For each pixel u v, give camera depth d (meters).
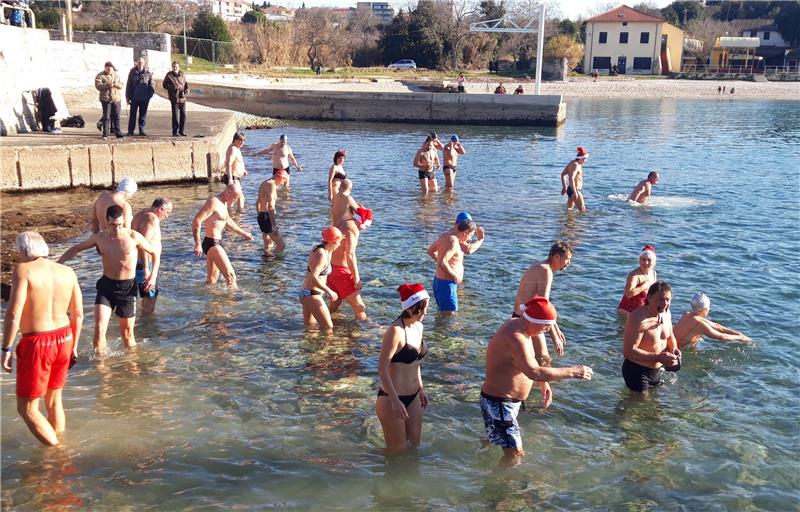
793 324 10.00
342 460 6.55
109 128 20.81
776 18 103.75
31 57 22.34
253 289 11.27
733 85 78.81
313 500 5.93
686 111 55.28
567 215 16.98
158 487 6.04
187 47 59.53
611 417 7.42
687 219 16.69
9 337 6.27
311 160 26.25
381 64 81.88
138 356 8.70
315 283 9.52
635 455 6.70
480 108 43.06
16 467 6.26
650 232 15.34
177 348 8.98
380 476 6.30
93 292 10.80
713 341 9.35
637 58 89.00
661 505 5.92
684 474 6.38
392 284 11.58
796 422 7.32
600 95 72.88
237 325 9.78
